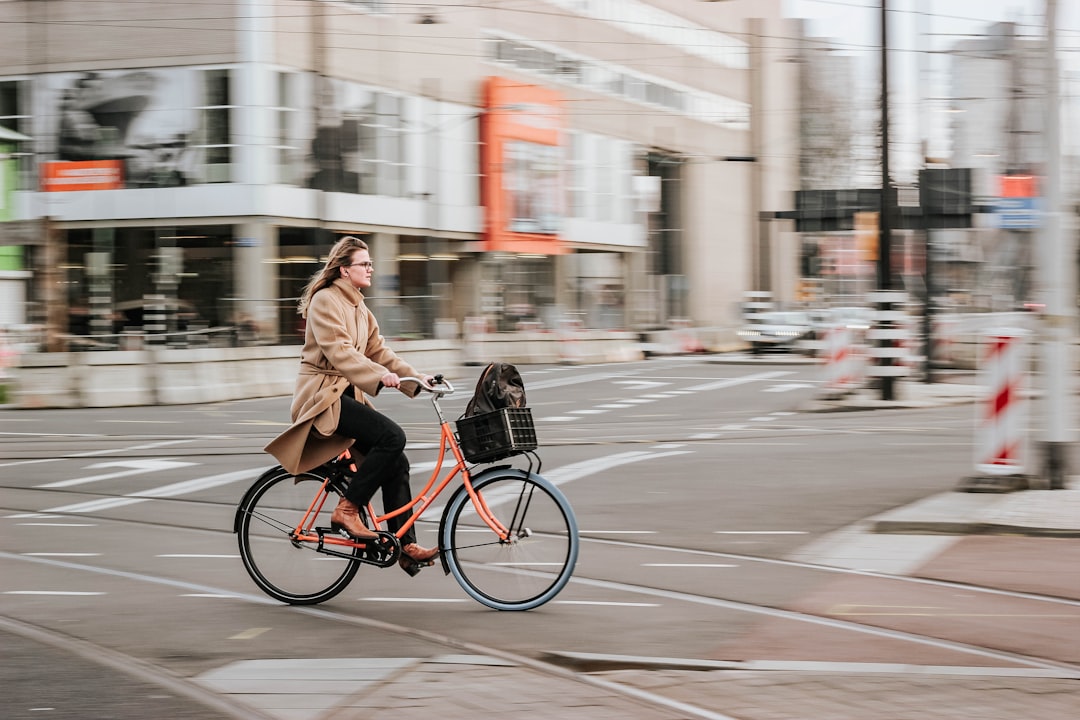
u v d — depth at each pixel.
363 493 7.65
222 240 40.91
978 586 8.13
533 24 55.09
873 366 24.34
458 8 49.94
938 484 12.91
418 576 8.58
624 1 62.47
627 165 62.78
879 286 24.88
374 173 45.38
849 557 9.16
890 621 7.19
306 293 7.71
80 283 42.06
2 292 41.75
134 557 9.41
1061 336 11.81
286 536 7.84
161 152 40.97
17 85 42.34
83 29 41.53
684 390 29.59
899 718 5.38
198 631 7.06
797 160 76.00
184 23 40.56
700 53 69.81
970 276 44.09
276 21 40.78
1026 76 29.55
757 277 76.44
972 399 25.41
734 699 5.67
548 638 6.89
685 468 14.38
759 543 9.78
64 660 6.24
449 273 51.88
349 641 6.80
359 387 7.46
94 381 27.47
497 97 51.62
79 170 41.75
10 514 11.68
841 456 15.51
